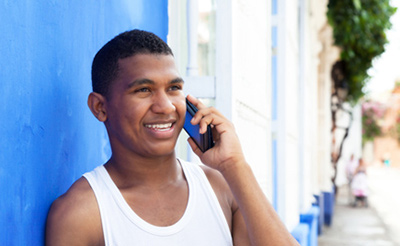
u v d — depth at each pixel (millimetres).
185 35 2359
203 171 1226
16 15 920
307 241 4684
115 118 1061
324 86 10492
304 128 5977
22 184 944
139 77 1021
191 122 1231
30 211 976
